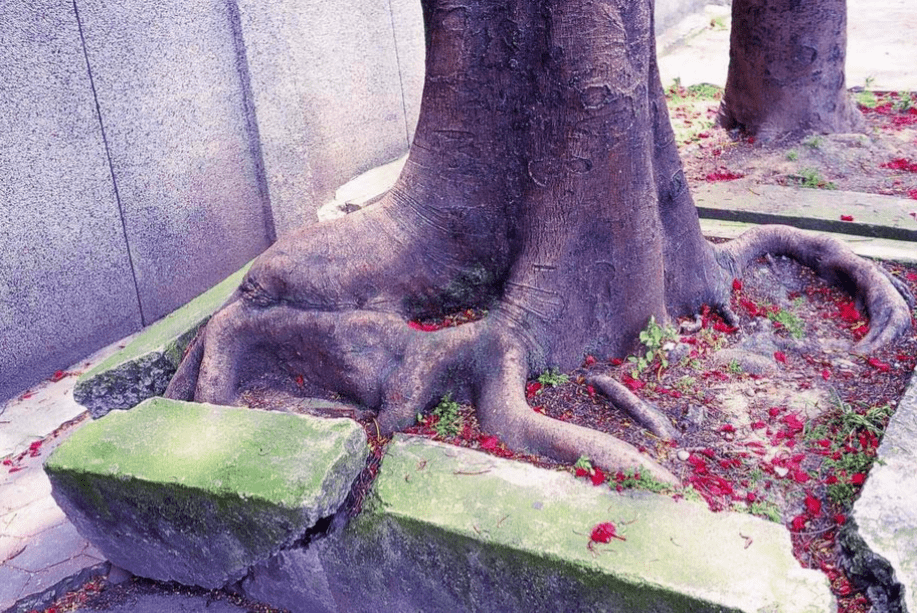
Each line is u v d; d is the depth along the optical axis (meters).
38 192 4.77
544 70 3.13
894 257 4.20
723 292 3.81
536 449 2.95
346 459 2.87
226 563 3.05
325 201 6.85
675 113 7.39
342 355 3.41
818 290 4.05
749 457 2.90
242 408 3.24
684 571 2.33
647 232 3.34
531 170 3.29
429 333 3.37
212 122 5.71
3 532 3.79
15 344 4.82
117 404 3.81
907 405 3.00
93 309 5.21
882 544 2.38
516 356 3.25
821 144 5.92
